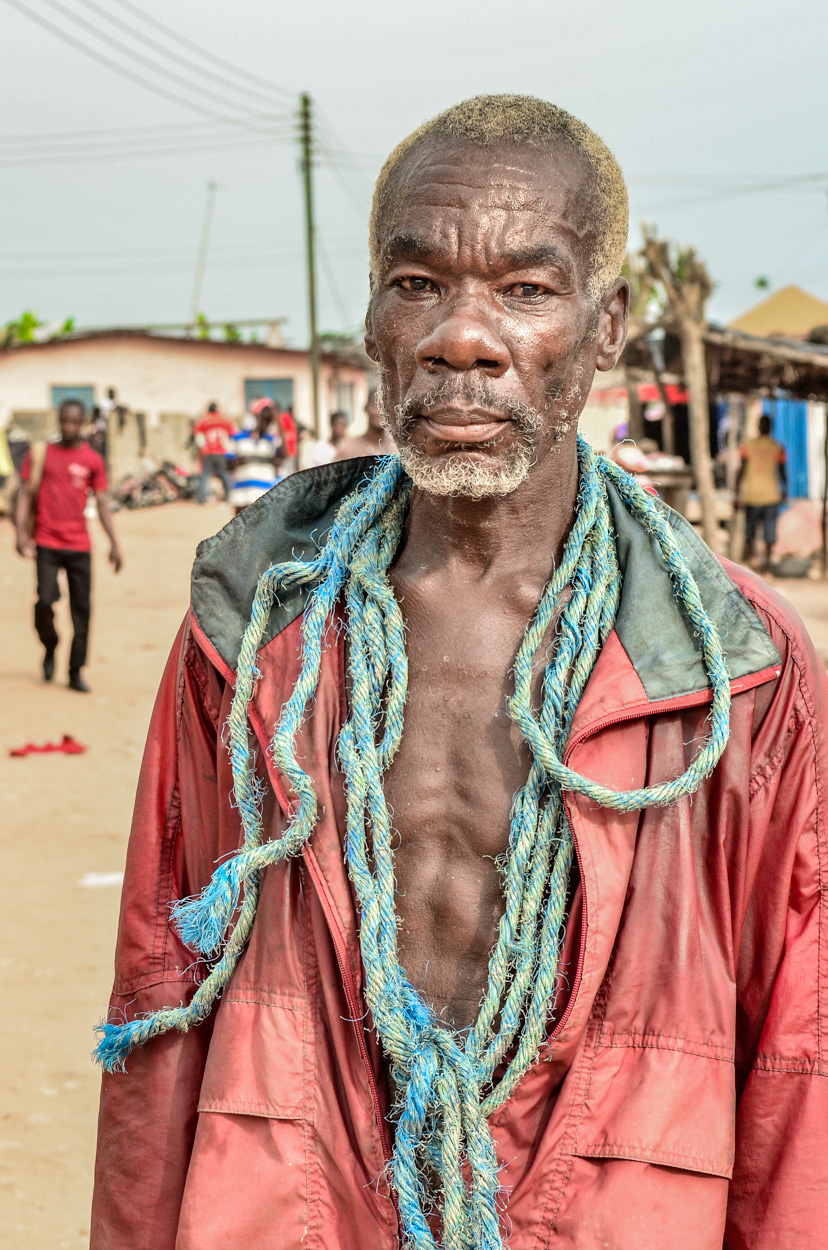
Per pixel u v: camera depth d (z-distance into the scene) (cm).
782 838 138
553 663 137
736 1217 138
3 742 736
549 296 130
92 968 439
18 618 1184
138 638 1094
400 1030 131
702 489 1395
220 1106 136
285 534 156
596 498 143
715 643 134
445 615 142
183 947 156
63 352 3116
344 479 161
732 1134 129
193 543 1802
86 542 866
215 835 156
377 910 134
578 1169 128
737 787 134
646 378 1650
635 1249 123
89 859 546
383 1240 132
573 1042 129
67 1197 318
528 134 132
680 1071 128
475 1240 127
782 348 1448
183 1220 134
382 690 143
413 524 147
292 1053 136
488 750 137
